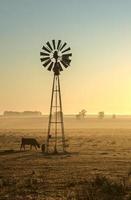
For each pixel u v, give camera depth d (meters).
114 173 34.03
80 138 99.62
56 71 64.25
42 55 64.38
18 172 35.50
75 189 25.73
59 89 64.75
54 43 64.00
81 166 39.78
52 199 22.97
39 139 95.12
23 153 56.62
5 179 30.44
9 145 74.56
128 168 37.59
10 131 160.12
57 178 31.19
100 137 105.81
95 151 59.38
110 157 49.22
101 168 37.84
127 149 63.19
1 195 24.23
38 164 42.12
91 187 25.66
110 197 23.23
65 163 42.81
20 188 26.59
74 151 59.81
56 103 65.06
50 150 62.66
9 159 47.69
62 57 64.12
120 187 25.47
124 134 129.38
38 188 26.50
